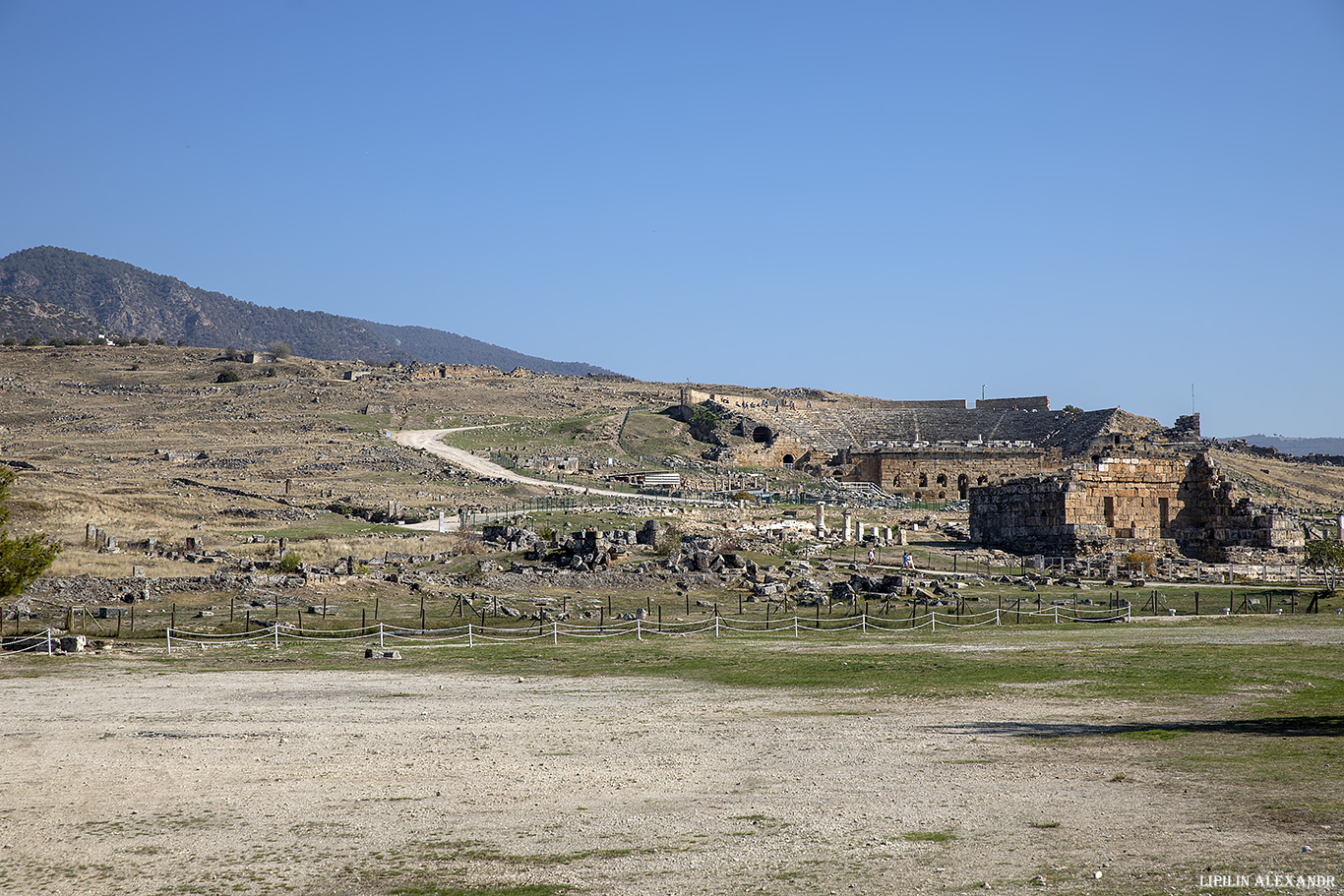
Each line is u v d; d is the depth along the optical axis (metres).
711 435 166.00
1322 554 62.28
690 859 14.91
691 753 21.98
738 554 70.12
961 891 12.97
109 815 18.30
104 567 65.19
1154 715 24.28
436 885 14.29
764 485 133.38
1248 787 16.92
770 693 30.00
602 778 19.98
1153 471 83.06
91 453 151.25
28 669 36.78
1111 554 74.69
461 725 25.95
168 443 162.12
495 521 93.88
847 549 78.81
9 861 15.98
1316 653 34.91
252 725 26.25
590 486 128.88
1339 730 21.67
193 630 46.00
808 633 46.41
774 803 17.70
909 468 144.88
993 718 24.86
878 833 15.62
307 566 66.88
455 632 47.12
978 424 176.50
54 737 24.91
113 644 42.16
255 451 154.12
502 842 16.12
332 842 16.47
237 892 14.44
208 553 73.81
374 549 79.62
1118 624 48.31
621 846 15.67
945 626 48.69
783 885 13.62
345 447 159.00
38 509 94.88
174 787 20.09
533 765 21.27
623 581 61.91
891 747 21.81
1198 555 80.38
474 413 198.62
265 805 18.77
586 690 31.34
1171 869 13.21
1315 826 14.60
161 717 27.42
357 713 27.84
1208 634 42.25
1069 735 22.20
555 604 55.31
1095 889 12.70
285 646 42.78
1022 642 41.00
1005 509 85.94
